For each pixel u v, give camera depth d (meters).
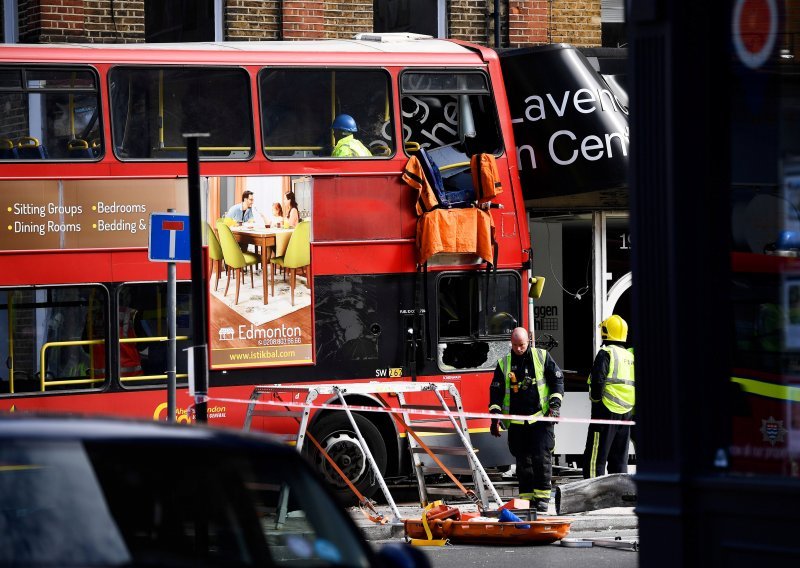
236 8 63.28
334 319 52.03
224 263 50.62
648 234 26.23
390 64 53.50
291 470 17.44
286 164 51.69
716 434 25.83
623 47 63.69
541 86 57.16
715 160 26.31
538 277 58.47
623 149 56.84
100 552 15.37
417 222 53.22
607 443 53.78
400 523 45.84
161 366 49.91
